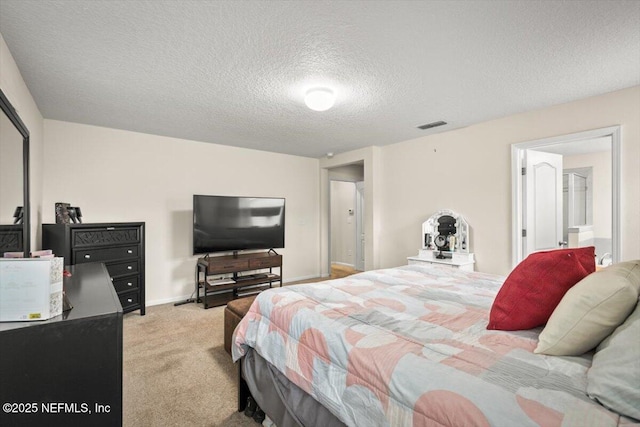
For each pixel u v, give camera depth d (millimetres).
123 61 2125
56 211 3133
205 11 1615
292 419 1413
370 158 4789
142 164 4008
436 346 1140
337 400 1149
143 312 3619
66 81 2426
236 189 4832
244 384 1861
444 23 1733
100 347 1080
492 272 3559
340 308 1595
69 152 3502
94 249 3180
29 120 2596
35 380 994
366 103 2961
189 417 1807
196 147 4449
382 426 979
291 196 5512
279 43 1925
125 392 2051
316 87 2568
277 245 4816
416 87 2596
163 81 2439
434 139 4121
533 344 1133
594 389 785
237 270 4258
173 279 4250
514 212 3359
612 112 2723
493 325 1304
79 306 1194
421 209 4293
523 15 1667
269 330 1660
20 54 2012
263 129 3832
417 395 910
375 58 2117
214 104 2949
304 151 5211
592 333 974
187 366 2400
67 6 1560
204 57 2084
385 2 1561
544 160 3559
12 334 961
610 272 1046
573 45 1967
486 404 798
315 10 1616
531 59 2145
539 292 1244
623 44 1956
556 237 3658
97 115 3262
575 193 4871
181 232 4316
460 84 2545
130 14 1633
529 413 748
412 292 1931
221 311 3812
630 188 2633
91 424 1063
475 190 3707
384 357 1088
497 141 3498
